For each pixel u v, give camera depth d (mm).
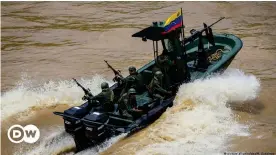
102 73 56156
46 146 38875
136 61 59688
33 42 69000
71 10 84875
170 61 42969
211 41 48625
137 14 80500
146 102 41625
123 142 37312
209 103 42438
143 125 38875
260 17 75438
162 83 42344
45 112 45531
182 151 35781
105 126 36531
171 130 38750
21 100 48625
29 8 87062
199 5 83312
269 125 40062
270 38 65562
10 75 56812
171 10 81625
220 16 76625
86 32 72562
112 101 39688
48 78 55250
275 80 50812
